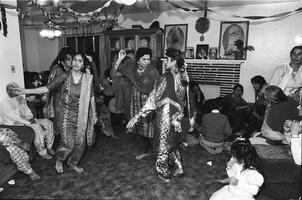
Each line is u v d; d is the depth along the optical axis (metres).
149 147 3.00
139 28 4.71
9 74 2.70
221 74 4.62
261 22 4.22
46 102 3.25
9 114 2.61
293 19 4.02
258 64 4.34
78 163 2.81
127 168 2.71
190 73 4.84
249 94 4.46
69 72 2.51
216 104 4.22
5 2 2.59
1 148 2.29
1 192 2.21
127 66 2.83
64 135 2.48
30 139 2.51
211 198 1.98
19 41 2.83
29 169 2.40
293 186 1.94
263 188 2.00
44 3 2.00
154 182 2.43
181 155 3.11
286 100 2.48
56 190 2.26
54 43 6.52
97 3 3.85
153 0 3.94
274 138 2.46
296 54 2.88
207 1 4.02
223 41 4.51
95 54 5.84
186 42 4.79
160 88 2.34
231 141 3.52
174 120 2.33
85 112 2.49
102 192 2.25
